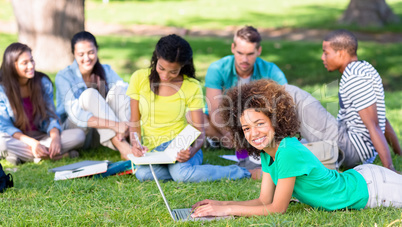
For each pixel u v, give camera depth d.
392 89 9.20
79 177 4.09
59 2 9.22
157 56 3.93
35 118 5.00
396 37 14.84
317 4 22.03
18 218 3.16
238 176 4.13
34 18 9.24
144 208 3.35
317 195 3.15
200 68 10.23
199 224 3.05
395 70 10.36
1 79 4.84
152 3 21.78
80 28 9.49
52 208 3.39
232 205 3.17
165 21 17.25
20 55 4.71
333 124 4.18
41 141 4.98
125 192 3.71
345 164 4.39
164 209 3.35
